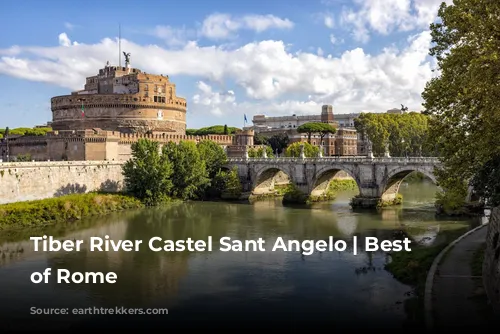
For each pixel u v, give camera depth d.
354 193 116.94
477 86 31.45
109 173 104.06
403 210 84.12
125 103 147.88
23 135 137.38
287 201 100.69
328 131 168.75
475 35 32.25
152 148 99.25
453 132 37.84
